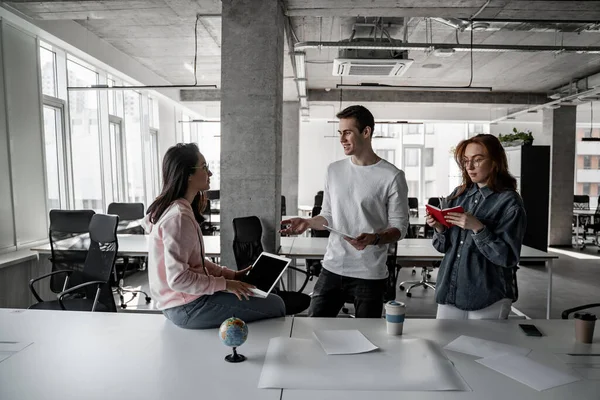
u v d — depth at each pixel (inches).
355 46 187.6
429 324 72.0
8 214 167.5
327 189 94.1
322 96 385.1
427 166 502.0
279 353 59.2
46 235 189.2
